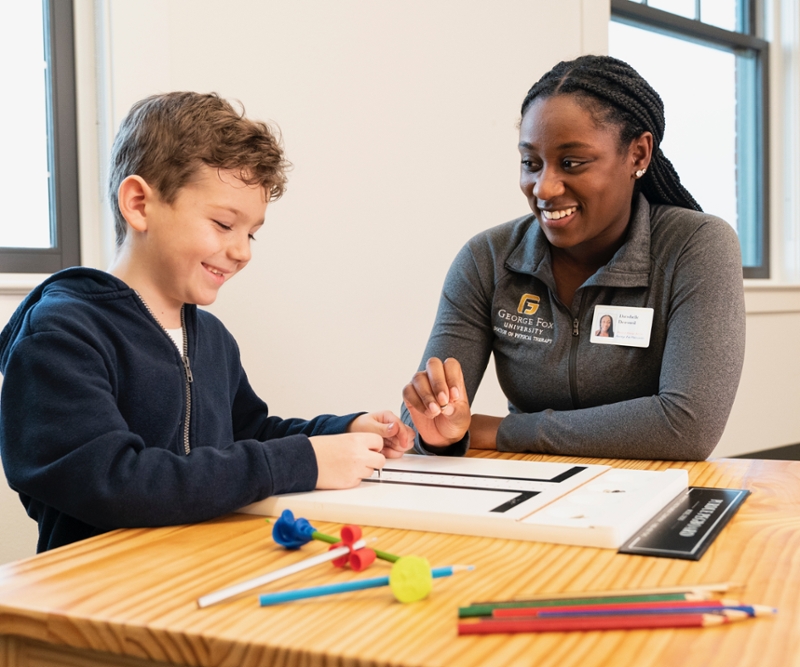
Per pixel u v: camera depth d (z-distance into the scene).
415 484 0.86
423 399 1.10
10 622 0.54
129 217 1.00
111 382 0.93
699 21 3.50
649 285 1.25
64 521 0.91
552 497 0.78
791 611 0.50
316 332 2.12
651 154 1.27
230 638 0.47
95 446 0.77
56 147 1.80
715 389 1.14
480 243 1.42
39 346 0.83
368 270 2.24
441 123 2.40
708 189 3.67
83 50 1.80
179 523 0.76
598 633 0.47
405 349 2.35
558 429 1.15
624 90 1.19
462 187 2.47
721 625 0.48
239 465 0.79
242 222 1.01
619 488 0.82
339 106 2.15
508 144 2.60
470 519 0.71
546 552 0.65
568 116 1.16
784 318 3.59
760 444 3.53
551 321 1.33
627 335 1.25
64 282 0.97
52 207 1.82
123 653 0.51
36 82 1.80
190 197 0.97
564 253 1.31
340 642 0.46
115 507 0.74
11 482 0.79
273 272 2.03
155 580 0.59
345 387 2.20
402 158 2.30
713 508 0.78
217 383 1.15
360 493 0.82
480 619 0.49
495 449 1.20
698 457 1.11
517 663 0.43
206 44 1.89
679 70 3.50
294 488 0.82
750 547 0.66
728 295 1.20
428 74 2.36
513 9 2.59
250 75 1.97
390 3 2.25
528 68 2.65
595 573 0.59
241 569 0.62
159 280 1.03
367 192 2.22
